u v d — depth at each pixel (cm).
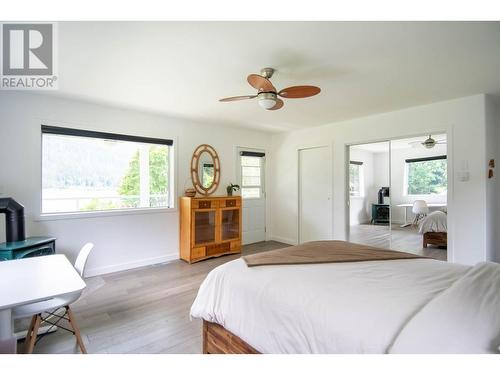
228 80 269
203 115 410
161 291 298
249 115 408
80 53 213
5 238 281
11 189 296
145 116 397
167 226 421
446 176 357
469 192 317
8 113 294
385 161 429
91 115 349
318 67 238
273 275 160
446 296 115
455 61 226
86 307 258
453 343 89
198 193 459
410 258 198
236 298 158
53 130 322
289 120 440
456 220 327
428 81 270
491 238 325
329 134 466
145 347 193
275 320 135
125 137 379
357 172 451
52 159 345
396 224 423
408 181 411
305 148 509
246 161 538
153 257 405
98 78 264
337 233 455
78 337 181
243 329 148
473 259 313
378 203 436
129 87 289
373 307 117
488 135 317
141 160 444
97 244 353
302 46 202
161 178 438
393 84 279
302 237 517
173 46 202
